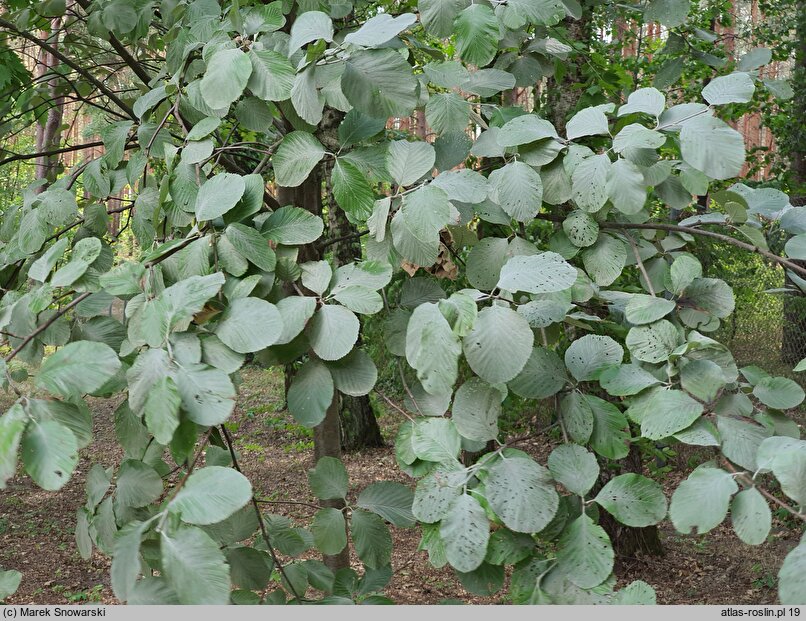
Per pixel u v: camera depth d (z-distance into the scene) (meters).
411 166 1.38
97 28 2.14
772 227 1.58
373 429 8.77
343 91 1.33
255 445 8.84
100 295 1.48
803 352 5.77
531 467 1.12
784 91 1.86
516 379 1.24
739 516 1.01
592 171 1.32
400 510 1.47
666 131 1.36
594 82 3.54
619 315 1.61
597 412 1.22
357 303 1.25
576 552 1.08
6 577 1.22
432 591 4.97
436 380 1.09
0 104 2.82
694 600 4.84
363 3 2.48
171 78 1.86
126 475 1.35
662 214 4.60
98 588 5.17
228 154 2.12
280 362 1.27
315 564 1.57
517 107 1.62
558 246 1.52
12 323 1.39
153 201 1.67
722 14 6.26
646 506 1.08
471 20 1.44
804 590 0.91
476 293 1.20
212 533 1.48
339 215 6.45
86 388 1.02
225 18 1.79
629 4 2.73
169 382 1.00
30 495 7.20
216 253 1.26
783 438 1.04
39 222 1.74
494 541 1.13
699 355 1.20
